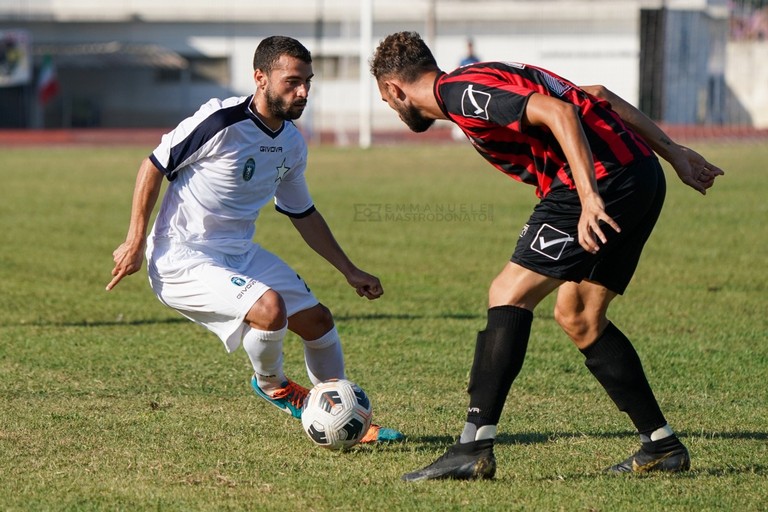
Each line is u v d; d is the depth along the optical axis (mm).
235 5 146000
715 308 30734
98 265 38781
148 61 139875
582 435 18297
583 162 13680
